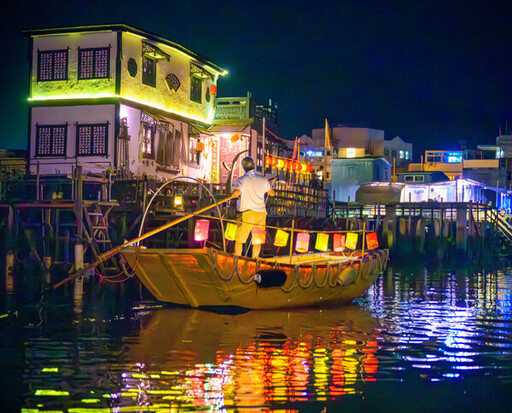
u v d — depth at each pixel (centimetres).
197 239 1370
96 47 2730
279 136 3991
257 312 1474
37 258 2291
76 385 871
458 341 1187
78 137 2727
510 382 912
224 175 3441
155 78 2952
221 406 795
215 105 3506
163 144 2972
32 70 2809
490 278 2617
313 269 1519
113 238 2344
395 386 888
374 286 2209
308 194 3525
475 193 4725
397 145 6781
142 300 1644
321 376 927
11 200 2281
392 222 3716
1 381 887
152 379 902
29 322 1324
